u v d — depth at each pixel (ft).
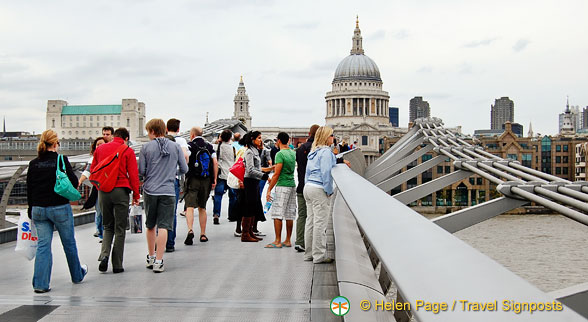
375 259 22.81
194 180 38.50
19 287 26.11
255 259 32.45
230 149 49.80
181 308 22.11
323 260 30.66
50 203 25.25
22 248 26.02
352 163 63.82
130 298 23.73
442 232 8.68
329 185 29.73
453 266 6.79
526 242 183.42
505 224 227.81
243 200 39.47
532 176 37.47
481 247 178.70
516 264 150.71
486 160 45.03
